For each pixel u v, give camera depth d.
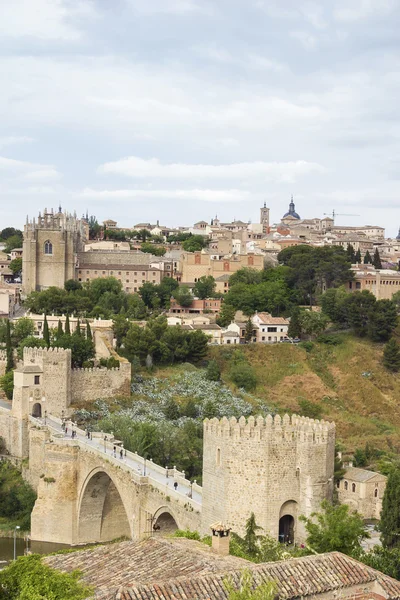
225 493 84.50
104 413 174.50
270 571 53.56
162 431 151.62
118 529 142.50
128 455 131.50
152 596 48.50
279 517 83.19
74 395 179.50
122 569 58.53
